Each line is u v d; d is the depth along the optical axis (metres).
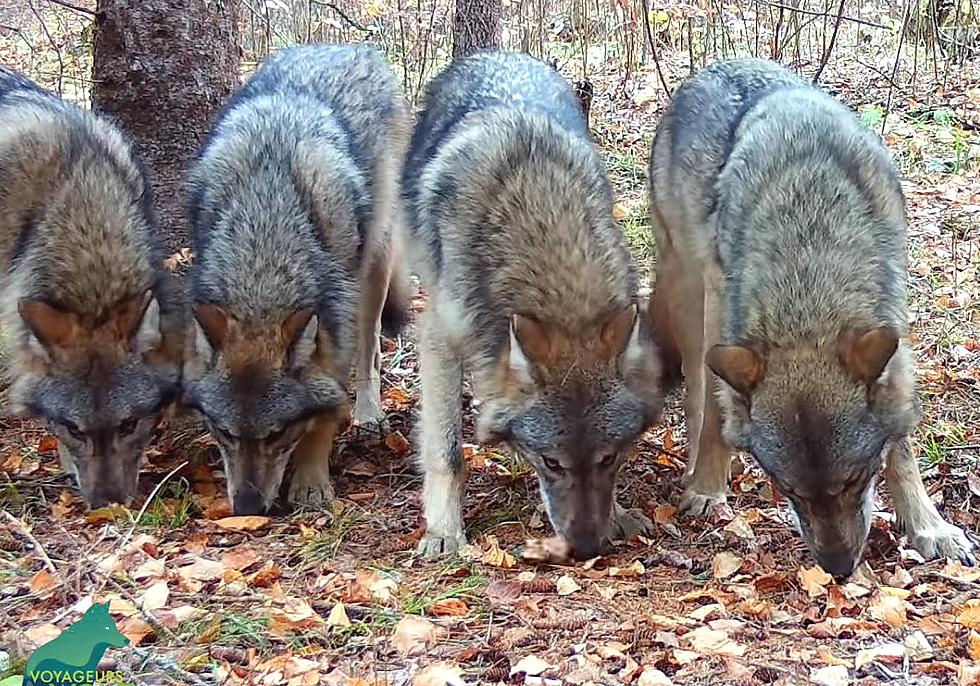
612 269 2.90
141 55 3.63
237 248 3.05
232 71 3.74
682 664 2.60
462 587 2.79
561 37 6.52
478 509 3.05
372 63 3.52
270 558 2.89
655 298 3.20
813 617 2.71
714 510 3.02
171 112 3.66
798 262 2.80
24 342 3.04
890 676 2.58
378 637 2.67
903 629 2.67
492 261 2.91
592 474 2.85
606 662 2.61
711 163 3.05
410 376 3.57
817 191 2.84
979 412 3.25
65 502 3.05
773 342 2.78
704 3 5.79
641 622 2.69
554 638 2.66
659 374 2.92
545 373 2.84
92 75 3.71
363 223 3.23
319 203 3.12
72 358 3.00
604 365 2.84
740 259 2.87
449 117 3.21
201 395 3.00
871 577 2.80
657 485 3.13
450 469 2.95
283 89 3.36
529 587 2.79
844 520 2.73
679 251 3.16
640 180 4.38
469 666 2.61
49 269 3.04
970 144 4.68
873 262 2.81
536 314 2.87
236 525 2.96
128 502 3.02
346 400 3.09
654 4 5.85
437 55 5.94
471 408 3.37
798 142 2.90
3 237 3.10
